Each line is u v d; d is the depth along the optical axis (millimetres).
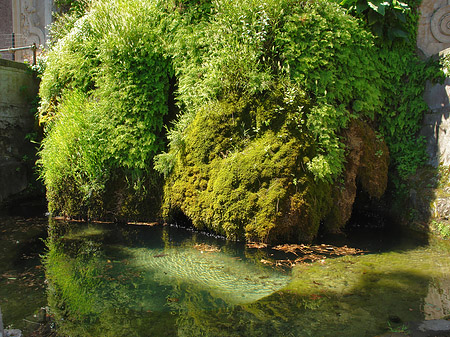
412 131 6160
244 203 4840
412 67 6125
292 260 4246
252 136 5160
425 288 3424
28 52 13859
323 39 5324
